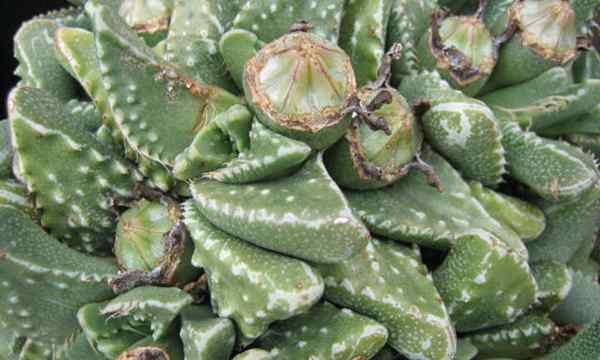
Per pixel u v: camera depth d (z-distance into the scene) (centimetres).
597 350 13
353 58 13
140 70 12
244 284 11
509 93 14
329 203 11
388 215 12
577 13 15
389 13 14
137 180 13
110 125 13
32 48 15
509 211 13
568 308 15
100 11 12
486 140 13
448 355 12
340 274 12
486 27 15
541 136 15
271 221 11
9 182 14
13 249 12
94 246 13
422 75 13
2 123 15
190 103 12
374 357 13
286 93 11
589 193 14
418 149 13
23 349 13
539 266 14
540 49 14
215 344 11
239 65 13
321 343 12
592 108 15
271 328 12
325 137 12
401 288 12
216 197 12
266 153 11
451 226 13
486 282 12
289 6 13
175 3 14
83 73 13
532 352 14
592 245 16
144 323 12
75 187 13
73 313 13
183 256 12
